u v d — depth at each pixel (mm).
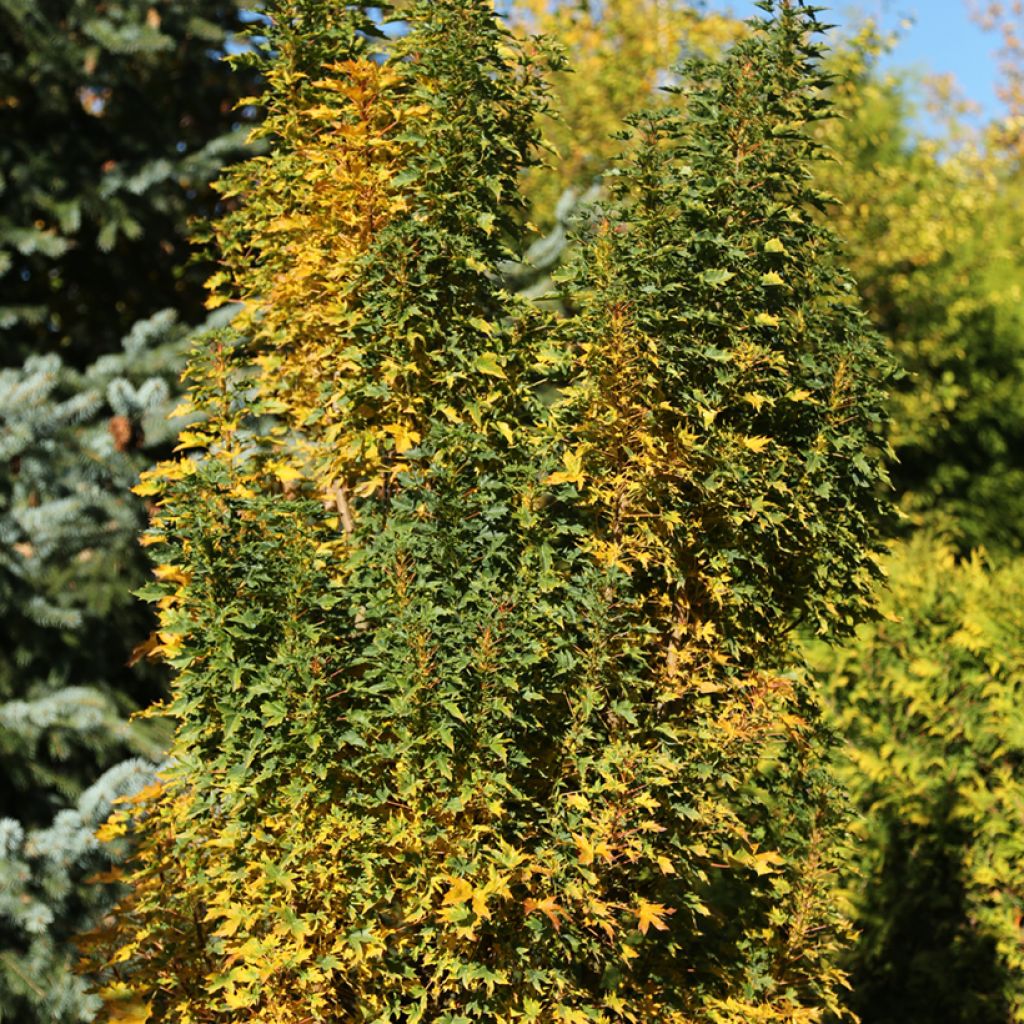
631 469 3160
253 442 3500
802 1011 3361
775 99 3297
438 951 2994
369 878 2906
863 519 3393
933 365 11203
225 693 2910
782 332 3326
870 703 5598
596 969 3180
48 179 6180
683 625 3283
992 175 14711
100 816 5129
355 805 2963
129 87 6465
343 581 3209
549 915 2846
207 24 6348
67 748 5391
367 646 2967
